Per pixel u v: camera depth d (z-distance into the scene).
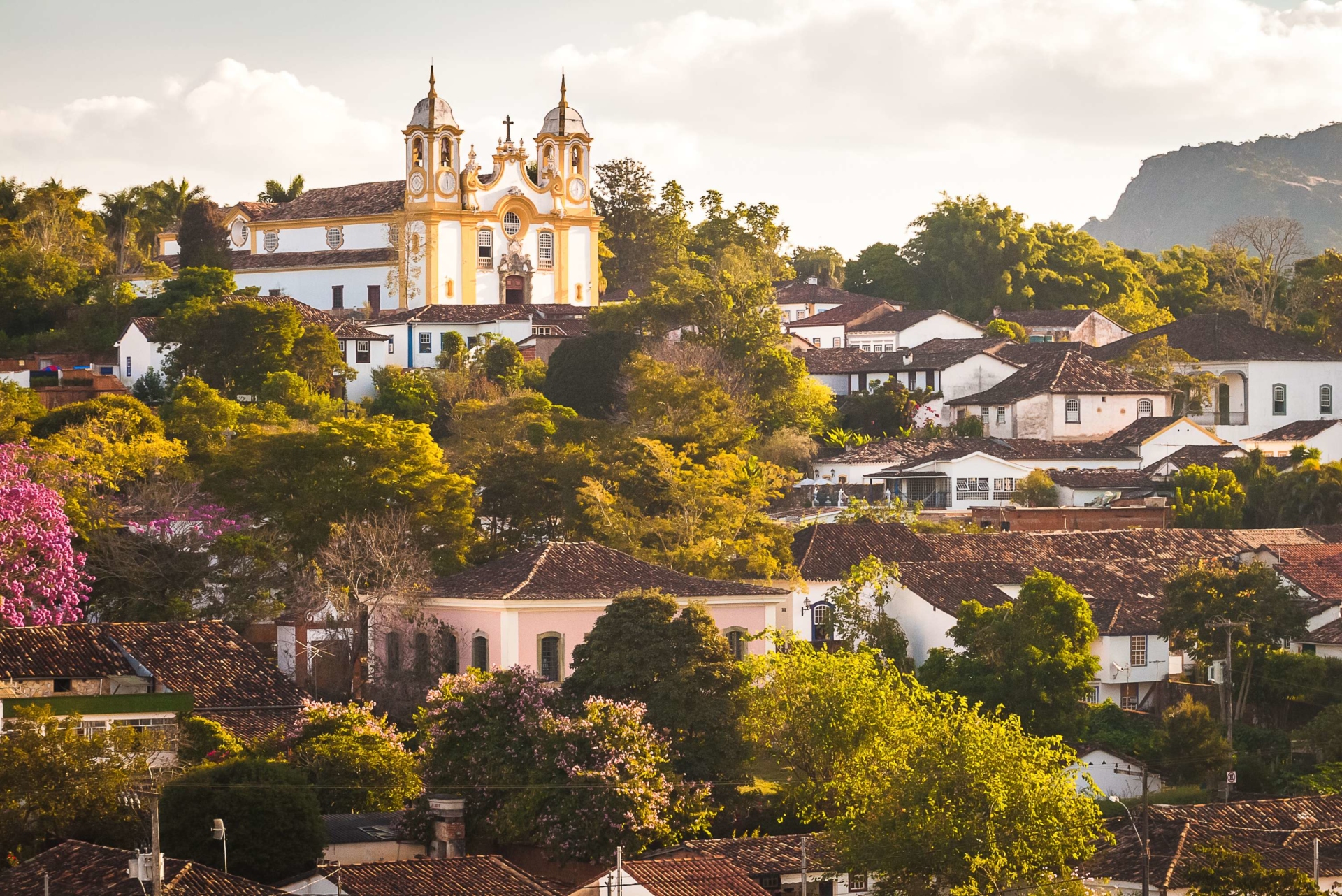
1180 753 75.25
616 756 60.44
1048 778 54.50
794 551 95.75
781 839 58.69
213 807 54.81
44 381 132.12
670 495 93.44
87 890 47.66
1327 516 116.50
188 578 84.81
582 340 136.25
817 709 65.12
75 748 55.50
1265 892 51.38
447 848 58.69
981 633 80.38
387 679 78.25
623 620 67.06
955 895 51.59
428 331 143.75
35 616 76.12
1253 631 85.12
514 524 95.44
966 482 122.94
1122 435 134.25
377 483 87.75
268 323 130.62
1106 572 96.62
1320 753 76.50
